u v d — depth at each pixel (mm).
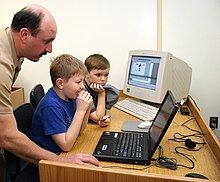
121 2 2174
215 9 2100
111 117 1632
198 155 1091
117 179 746
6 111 951
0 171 1237
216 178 913
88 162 948
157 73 1726
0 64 940
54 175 788
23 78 2389
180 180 704
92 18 2230
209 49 2180
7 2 2258
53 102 1223
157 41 2195
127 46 2252
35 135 1280
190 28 2158
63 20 2256
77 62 1267
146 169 971
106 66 1596
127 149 1091
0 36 1023
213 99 2275
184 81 1882
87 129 1408
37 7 1051
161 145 1182
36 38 1036
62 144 1139
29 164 1378
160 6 2113
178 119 1564
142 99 1862
